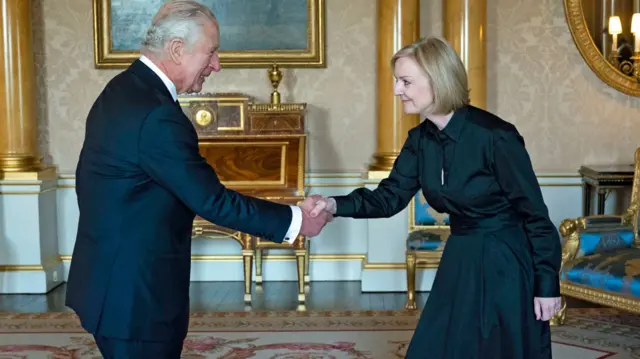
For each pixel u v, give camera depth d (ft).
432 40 8.62
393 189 9.64
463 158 8.64
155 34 8.36
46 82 21.36
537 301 8.54
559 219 21.17
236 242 21.62
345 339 16.07
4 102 20.29
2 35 20.21
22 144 20.47
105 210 8.11
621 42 21.09
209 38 8.46
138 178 8.11
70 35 21.24
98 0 20.95
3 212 20.27
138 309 8.09
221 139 19.69
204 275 21.67
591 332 16.46
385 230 20.40
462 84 8.61
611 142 21.34
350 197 9.60
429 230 19.06
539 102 21.31
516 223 8.75
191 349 15.38
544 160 21.43
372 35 21.17
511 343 8.49
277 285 21.21
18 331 16.84
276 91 20.10
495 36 21.18
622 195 21.22
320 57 21.08
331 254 21.67
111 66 21.17
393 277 20.40
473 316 8.58
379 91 20.44
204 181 8.16
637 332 16.43
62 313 18.39
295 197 18.79
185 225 8.50
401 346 15.58
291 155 19.49
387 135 20.29
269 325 17.15
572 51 21.18
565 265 16.51
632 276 15.30
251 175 19.26
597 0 20.95
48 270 20.66
